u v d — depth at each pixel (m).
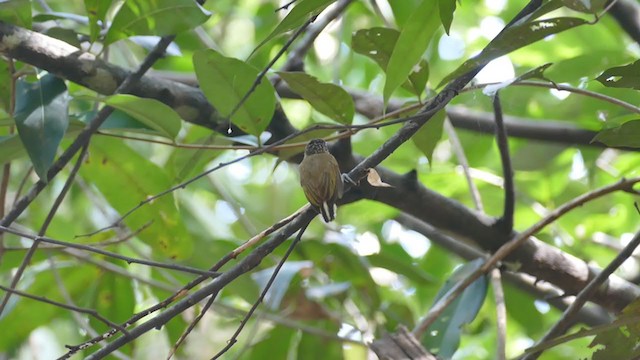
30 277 10.20
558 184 12.27
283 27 6.20
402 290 12.75
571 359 12.32
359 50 7.31
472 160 13.02
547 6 5.93
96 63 7.36
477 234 8.50
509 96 11.41
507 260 8.60
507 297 11.66
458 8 14.24
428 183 12.03
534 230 7.95
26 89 7.07
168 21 7.31
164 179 8.84
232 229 13.45
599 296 8.60
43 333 11.69
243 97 6.89
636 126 6.48
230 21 15.02
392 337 7.53
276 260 10.36
